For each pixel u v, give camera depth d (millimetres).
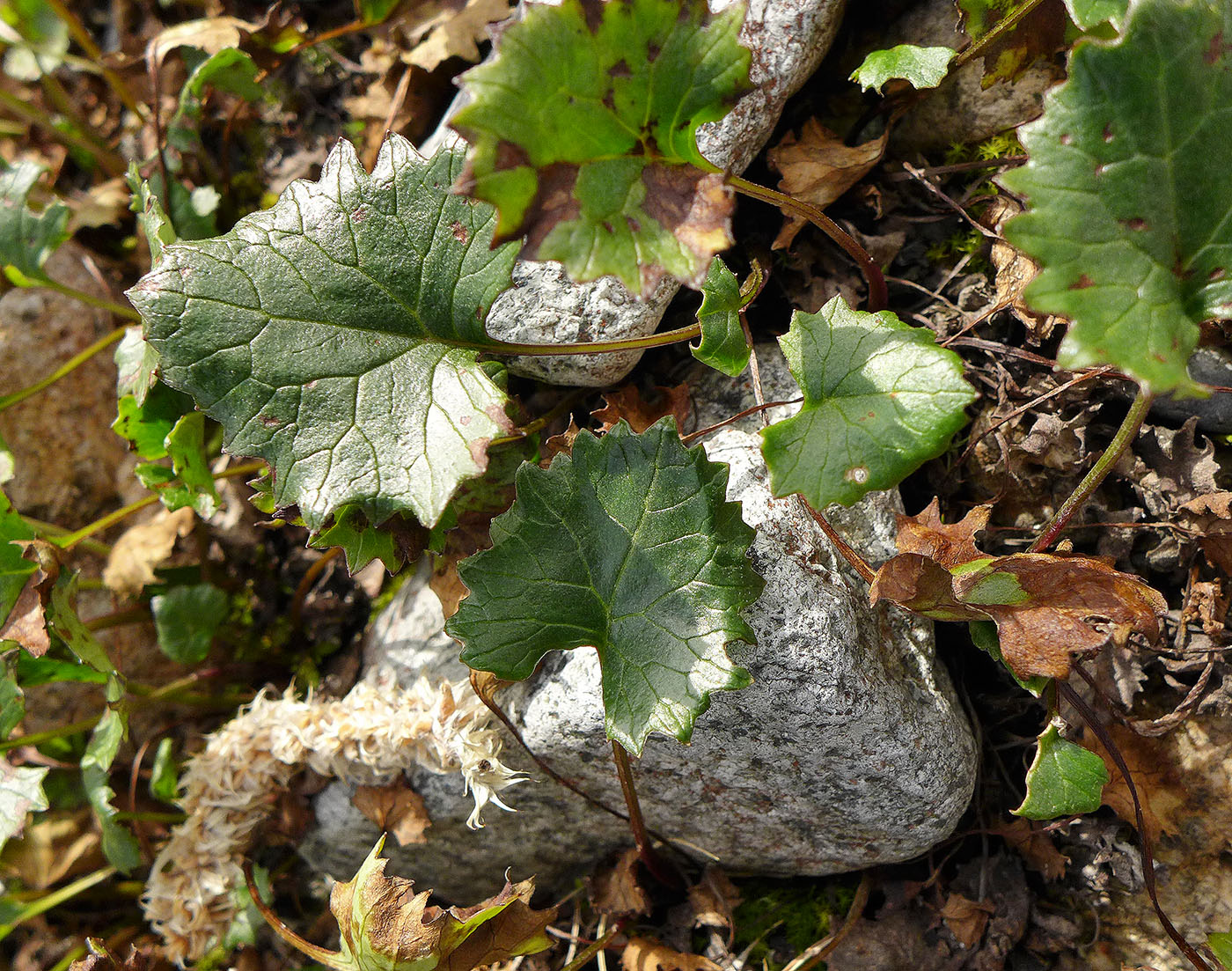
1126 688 300
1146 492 303
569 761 302
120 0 415
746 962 316
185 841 327
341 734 312
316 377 272
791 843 309
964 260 318
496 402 269
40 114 403
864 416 255
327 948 356
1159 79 237
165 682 386
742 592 263
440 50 355
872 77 295
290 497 268
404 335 277
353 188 277
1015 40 300
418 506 266
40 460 393
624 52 239
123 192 406
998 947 302
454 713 302
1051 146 239
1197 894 297
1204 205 239
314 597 377
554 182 242
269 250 274
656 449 267
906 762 286
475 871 338
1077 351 233
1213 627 296
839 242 288
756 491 288
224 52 348
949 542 276
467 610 266
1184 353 235
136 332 331
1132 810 295
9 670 333
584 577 270
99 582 374
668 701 261
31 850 379
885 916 311
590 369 310
